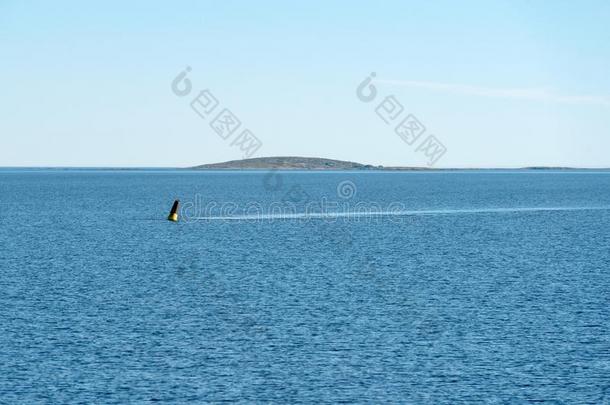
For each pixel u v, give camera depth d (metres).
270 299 77.25
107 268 99.75
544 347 57.81
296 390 47.81
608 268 101.31
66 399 45.75
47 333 61.28
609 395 47.16
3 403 44.97
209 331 62.72
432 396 46.94
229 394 47.00
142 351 56.19
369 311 71.19
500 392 47.66
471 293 81.25
